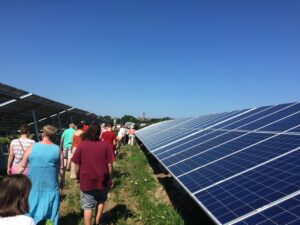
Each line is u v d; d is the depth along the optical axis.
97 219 3.53
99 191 3.38
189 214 4.21
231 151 3.87
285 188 2.37
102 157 3.36
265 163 3.00
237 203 2.46
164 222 3.85
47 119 11.48
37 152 2.89
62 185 3.28
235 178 2.97
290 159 2.83
